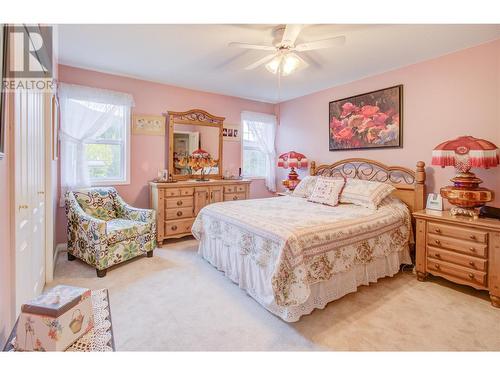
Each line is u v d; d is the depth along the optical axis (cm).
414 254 305
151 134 401
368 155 370
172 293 236
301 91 448
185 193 387
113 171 380
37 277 209
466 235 234
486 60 264
